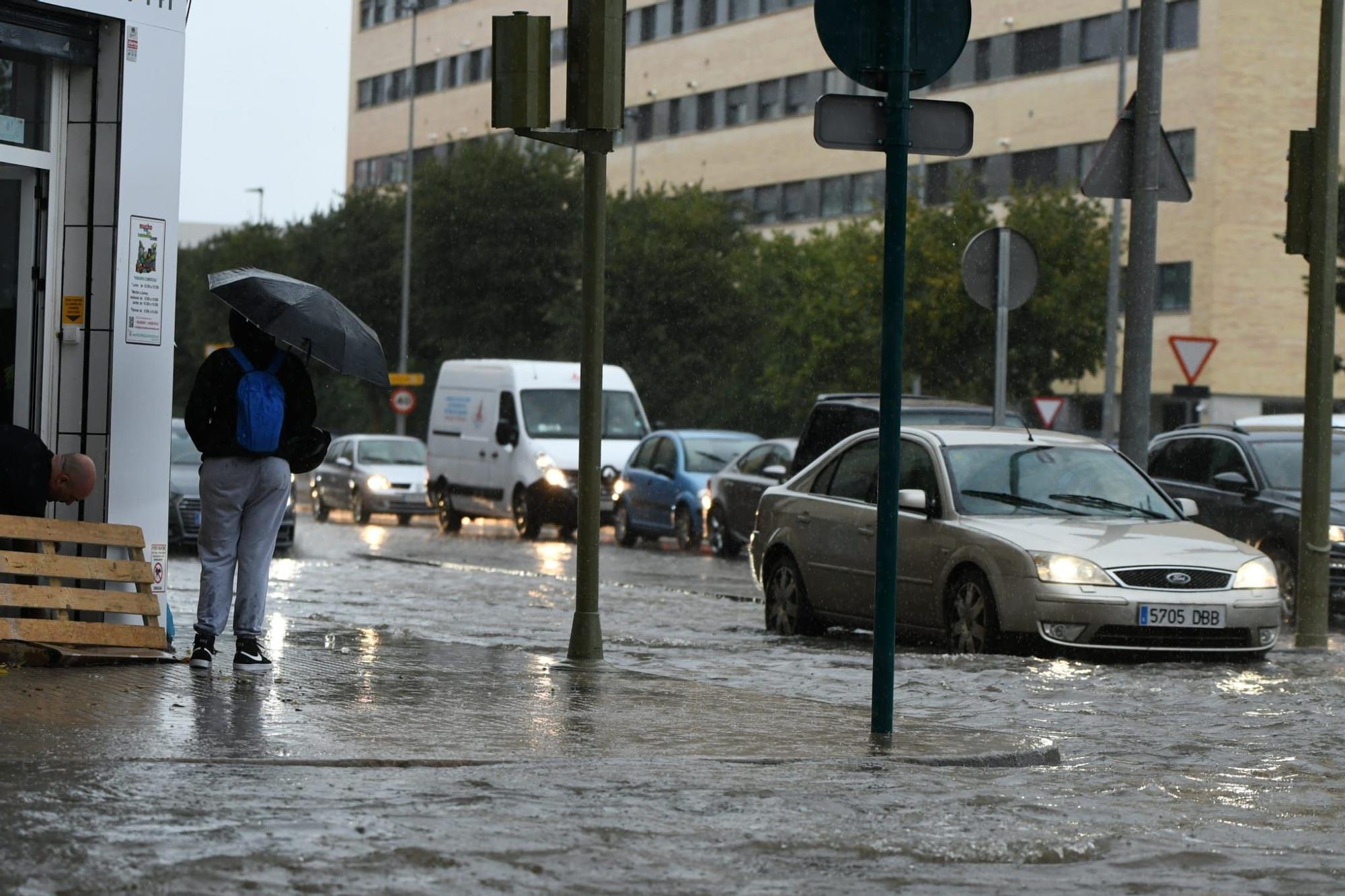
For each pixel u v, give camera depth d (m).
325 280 122.25
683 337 105.00
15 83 18.08
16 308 18.45
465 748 13.30
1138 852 10.51
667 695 17.05
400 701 15.88
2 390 18.52
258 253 133.62
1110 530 23.55
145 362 18.61
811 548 25.83
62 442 18.50
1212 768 14.60
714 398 105.81
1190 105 98.81
